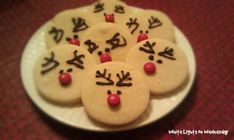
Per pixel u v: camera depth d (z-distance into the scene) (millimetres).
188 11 333
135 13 285
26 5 327
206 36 309
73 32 269
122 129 215
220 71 279
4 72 270
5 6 324
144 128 235
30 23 311
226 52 295
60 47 250
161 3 339
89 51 254
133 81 227
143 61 243
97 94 221
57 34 267
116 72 232
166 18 282
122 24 279
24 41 295
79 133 232
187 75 244
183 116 245
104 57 245
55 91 227
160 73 237
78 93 227
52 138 230
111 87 224
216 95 261
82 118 220
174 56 247
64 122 218
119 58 254
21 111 244
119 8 290
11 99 251
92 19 280
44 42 267
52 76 234
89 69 239
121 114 214
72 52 247
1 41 294
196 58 288
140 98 220
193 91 262
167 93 234
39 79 233
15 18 315
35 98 229
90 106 217
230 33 313
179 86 237
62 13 280
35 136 230
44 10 323
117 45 257
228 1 347
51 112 223
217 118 246
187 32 312
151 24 276
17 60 280
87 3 333
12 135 230
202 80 271
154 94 233
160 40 256
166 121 241
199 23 322
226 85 268
